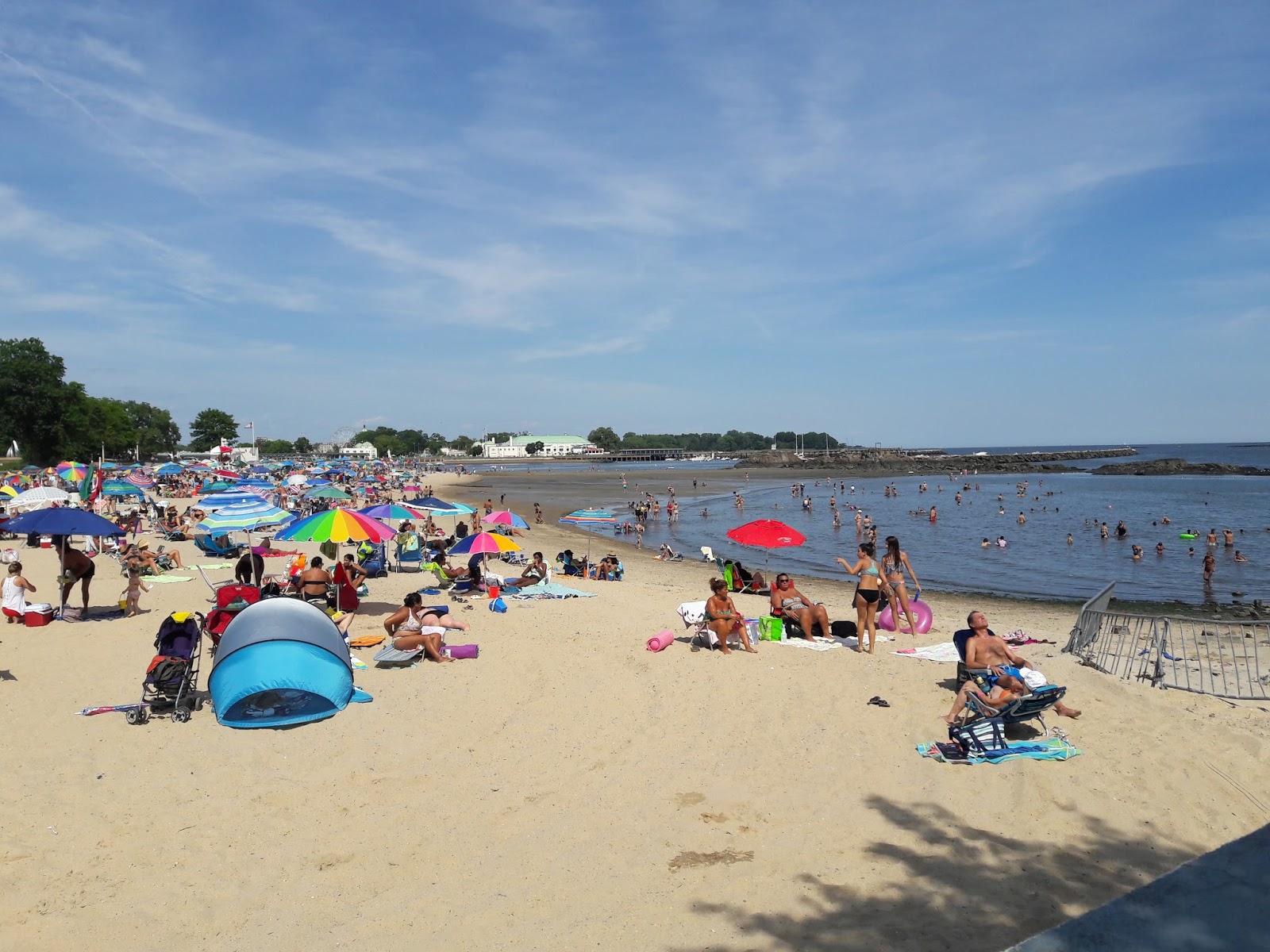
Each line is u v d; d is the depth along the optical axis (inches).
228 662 371.2
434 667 461.1
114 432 3868.1
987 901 225.3
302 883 236.5
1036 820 274.5
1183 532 1499.8
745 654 482.3
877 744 341.1
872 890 232.7
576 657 481.1
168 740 342.6
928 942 205.5
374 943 207.0
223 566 888.9
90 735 346.3
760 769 321.7
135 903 223.3
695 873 244.1
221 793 295.0
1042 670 431.5
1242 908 83.1
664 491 3203.7
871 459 6535.4
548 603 671.8
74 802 281.7
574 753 340.2
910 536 1557.6
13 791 287.6
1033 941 82.4
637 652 490.3
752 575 815.7
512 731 363.9
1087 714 369.4
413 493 1900.8
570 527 1825.8
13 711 375.6
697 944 206.7
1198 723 358.3
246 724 362.3
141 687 415.5
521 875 242.7
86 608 594.2
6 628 550.3
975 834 266.2
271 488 1542.8
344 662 397.4
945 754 325.4
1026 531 1622.8
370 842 262.5
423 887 235.5
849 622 544.4
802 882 238.1
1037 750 325.4
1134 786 297.7
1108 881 235.5
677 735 358.3
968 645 355.6
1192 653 549.6
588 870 245.8
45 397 3228.3
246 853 253.1
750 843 263.1
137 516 1284.4
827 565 1207.6
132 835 261.6
